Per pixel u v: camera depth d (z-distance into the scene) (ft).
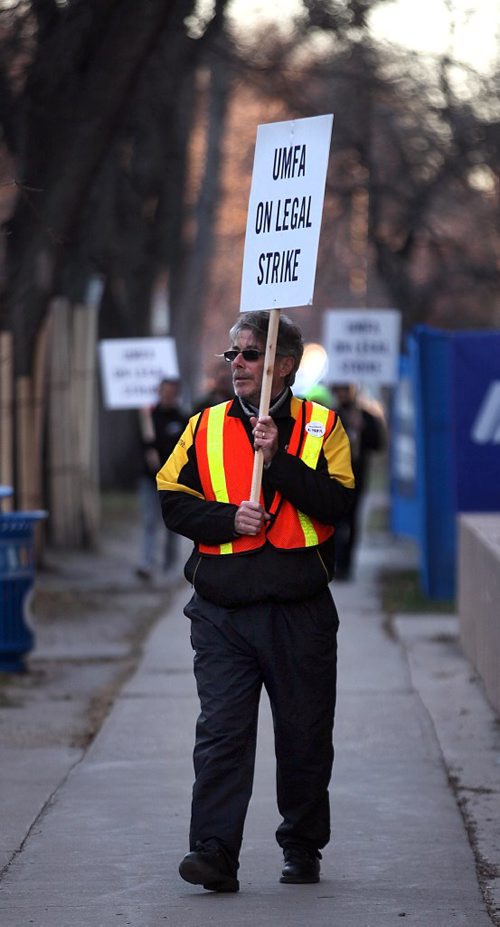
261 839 55.52
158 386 157.48
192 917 45.34
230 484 46.60
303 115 179.52
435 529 130.11
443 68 167.53
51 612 126.52
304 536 46.52
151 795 62.18
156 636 111.34
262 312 47.83
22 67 129.18
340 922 44.80
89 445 185.68
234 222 333.62
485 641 82.99
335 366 160.56
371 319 160.04
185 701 84.53
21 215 144.15
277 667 46.68
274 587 46.19
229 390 142.31
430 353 128.67
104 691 89.51
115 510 250.37
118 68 130.72
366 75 169.07
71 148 137.39
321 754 47.88
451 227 210.18
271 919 45.06
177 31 137.18
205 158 271.28
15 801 61.31
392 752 70.64
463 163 179.52
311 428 46.88
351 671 94.12
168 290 295.89
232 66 171.53
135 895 47.96
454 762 68.28
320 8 144.15
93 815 58.85
